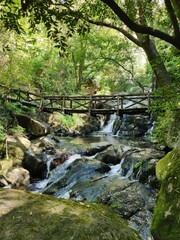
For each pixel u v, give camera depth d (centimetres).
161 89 486
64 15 265
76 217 185
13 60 1121
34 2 244
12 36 966
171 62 760
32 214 184
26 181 772
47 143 968
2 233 167
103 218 192
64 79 1848
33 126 1080
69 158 877
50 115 1427
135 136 1399
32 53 1229
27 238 162
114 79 1931
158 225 289
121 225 196
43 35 1077
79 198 564
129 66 1817
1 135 841
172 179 320
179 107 557
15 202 201
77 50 1852
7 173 744
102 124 1730
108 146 1005
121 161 773
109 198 505
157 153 718
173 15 319
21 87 1505
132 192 527
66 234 167
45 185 770
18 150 830
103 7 532
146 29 312
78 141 1197
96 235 169
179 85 477
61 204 205
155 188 548
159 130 714
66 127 1451
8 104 1142
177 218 276
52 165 848
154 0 564
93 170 709
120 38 1552
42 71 1723
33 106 1260
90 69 2025
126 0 505
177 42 325
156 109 614
